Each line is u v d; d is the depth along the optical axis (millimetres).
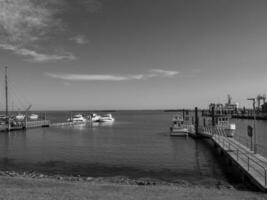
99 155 45406
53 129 107125
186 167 35875
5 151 50719
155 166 36531
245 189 24062
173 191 20688
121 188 21266
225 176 31031
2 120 126625
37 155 45875
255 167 26859
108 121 167750
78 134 85688
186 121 87438
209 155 45031
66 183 23094
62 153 47844
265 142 57781
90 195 18469
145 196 18594
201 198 18359
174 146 55844
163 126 125875
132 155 45281
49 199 17031
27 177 28703
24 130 100188
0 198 16906
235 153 35062
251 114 182875
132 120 196125
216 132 60875
